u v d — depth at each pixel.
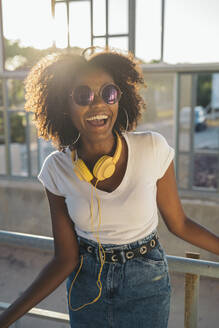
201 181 5.71
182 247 4.78
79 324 1.14
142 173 0.98
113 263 1.03
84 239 1.09
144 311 1.05
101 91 0.94
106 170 0.95
